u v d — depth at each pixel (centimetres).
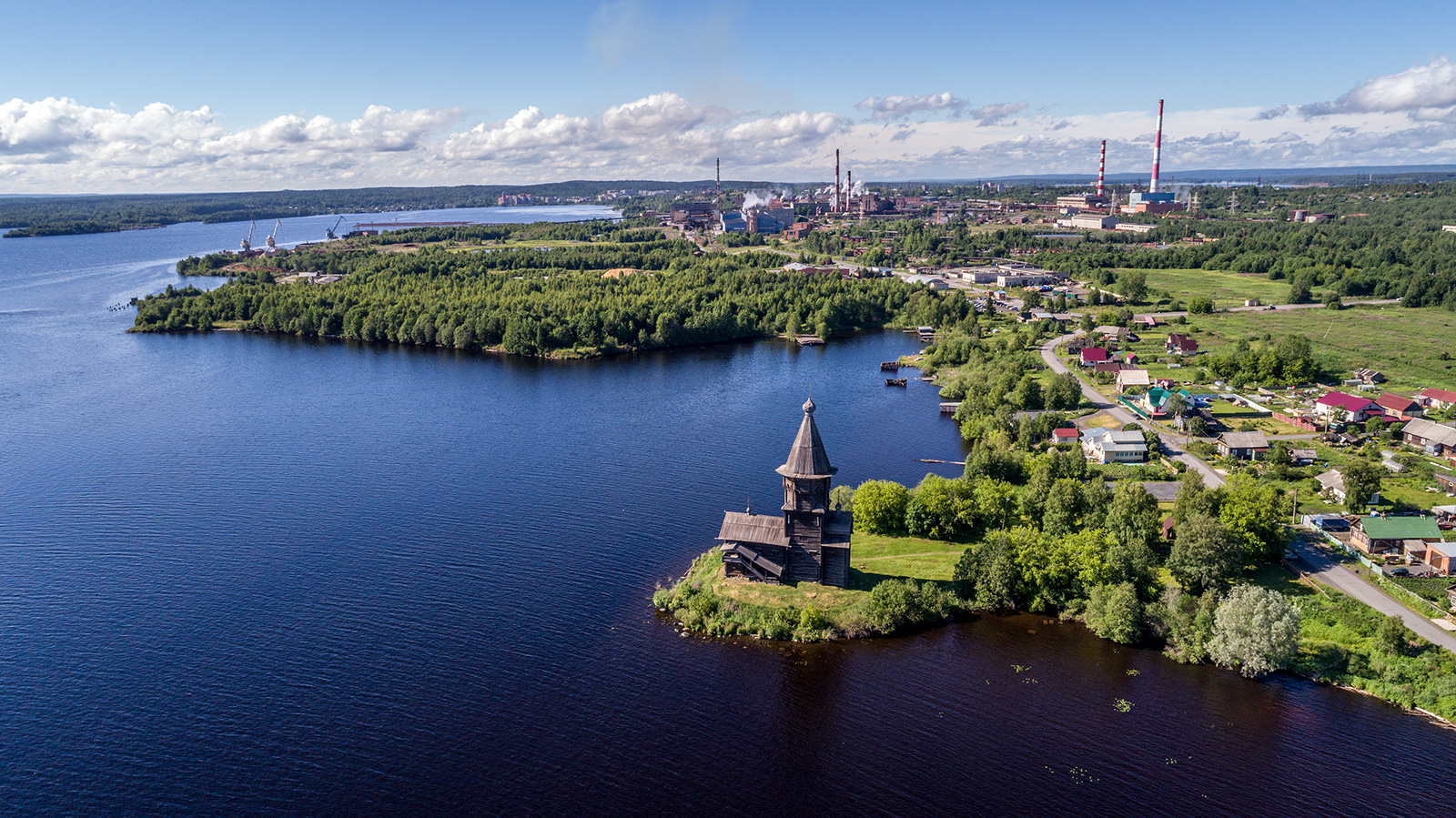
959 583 11594
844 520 11612
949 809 7881
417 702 9388
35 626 10912
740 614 10894
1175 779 8181
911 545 12788
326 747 8650
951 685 9725
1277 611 9694
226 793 8006
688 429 19450
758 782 8244
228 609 11331
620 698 9494
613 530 13762
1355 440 17225
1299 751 8500
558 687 9675
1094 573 10956
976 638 10662
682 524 13962
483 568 12488
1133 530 12019
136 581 12100
